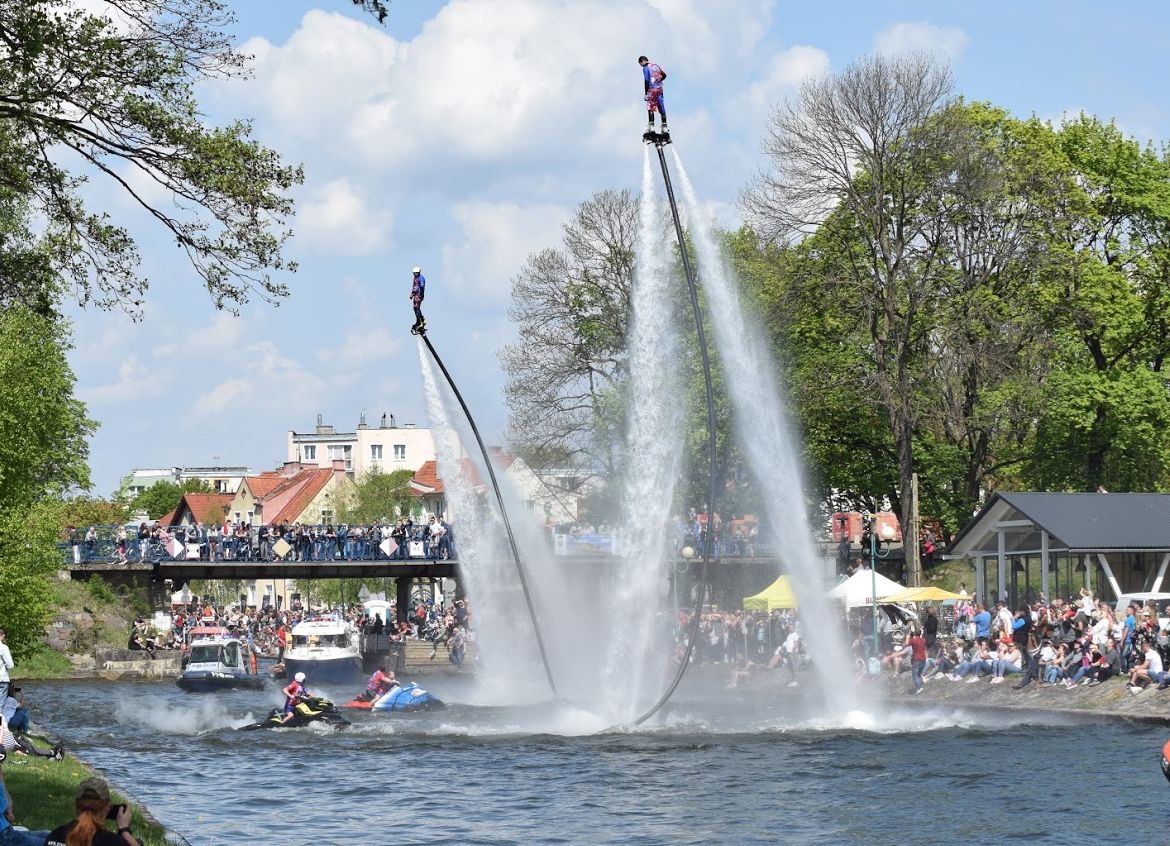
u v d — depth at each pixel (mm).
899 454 66625
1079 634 43844
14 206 26547
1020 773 31344
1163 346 73125
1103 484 71250
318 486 165875
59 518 58625
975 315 65250
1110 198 72750
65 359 67188
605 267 70000
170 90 23797
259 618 98812
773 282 65625
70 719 50000
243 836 26031
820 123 65125
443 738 40906
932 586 67375
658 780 32312
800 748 36906
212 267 24562
